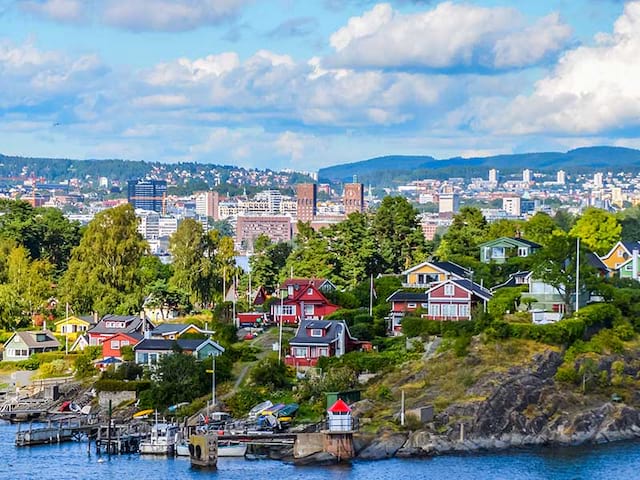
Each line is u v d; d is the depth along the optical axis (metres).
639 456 179.25
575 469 171.50
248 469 173.25
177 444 184.75
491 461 176.38
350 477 167.00
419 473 169.12
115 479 169.25
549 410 191.38
